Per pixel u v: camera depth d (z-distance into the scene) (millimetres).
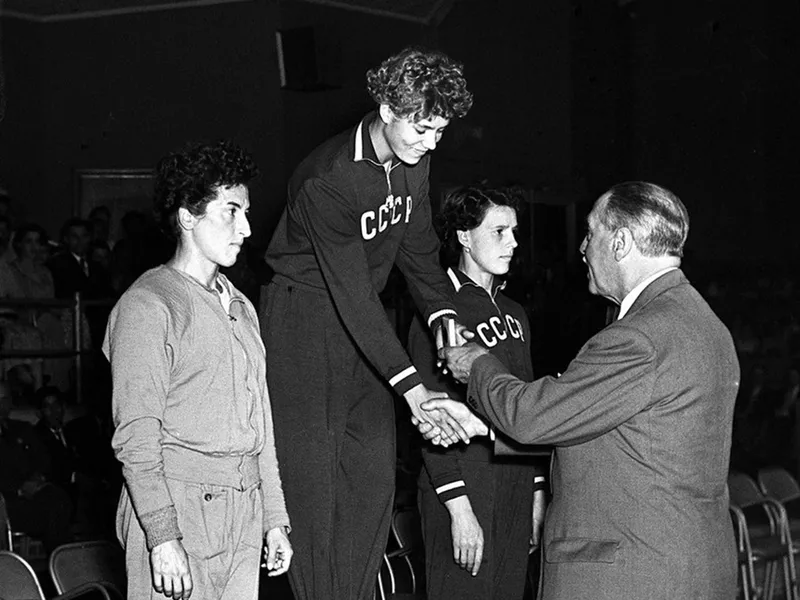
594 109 12141
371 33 10922
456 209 3295
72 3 10461
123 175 10531
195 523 2350
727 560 2420
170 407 2363
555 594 2430
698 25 12062
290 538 2738
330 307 2748
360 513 2799
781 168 11672
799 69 11562
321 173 2646
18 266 7699
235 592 2422
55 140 10523
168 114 10508
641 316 2424
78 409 7199
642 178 12227
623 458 2395
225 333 2439
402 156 2629
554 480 2539
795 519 7742
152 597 2336
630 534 2369
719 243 11953
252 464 2486
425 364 3172
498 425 2539
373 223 2723
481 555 3111
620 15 12312
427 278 3066
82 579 3781
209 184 2416
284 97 10328
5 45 10219
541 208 11734
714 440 2416
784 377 9352
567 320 10320
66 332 7660
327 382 2744
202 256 2459
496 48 11617
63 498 5855
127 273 8750
